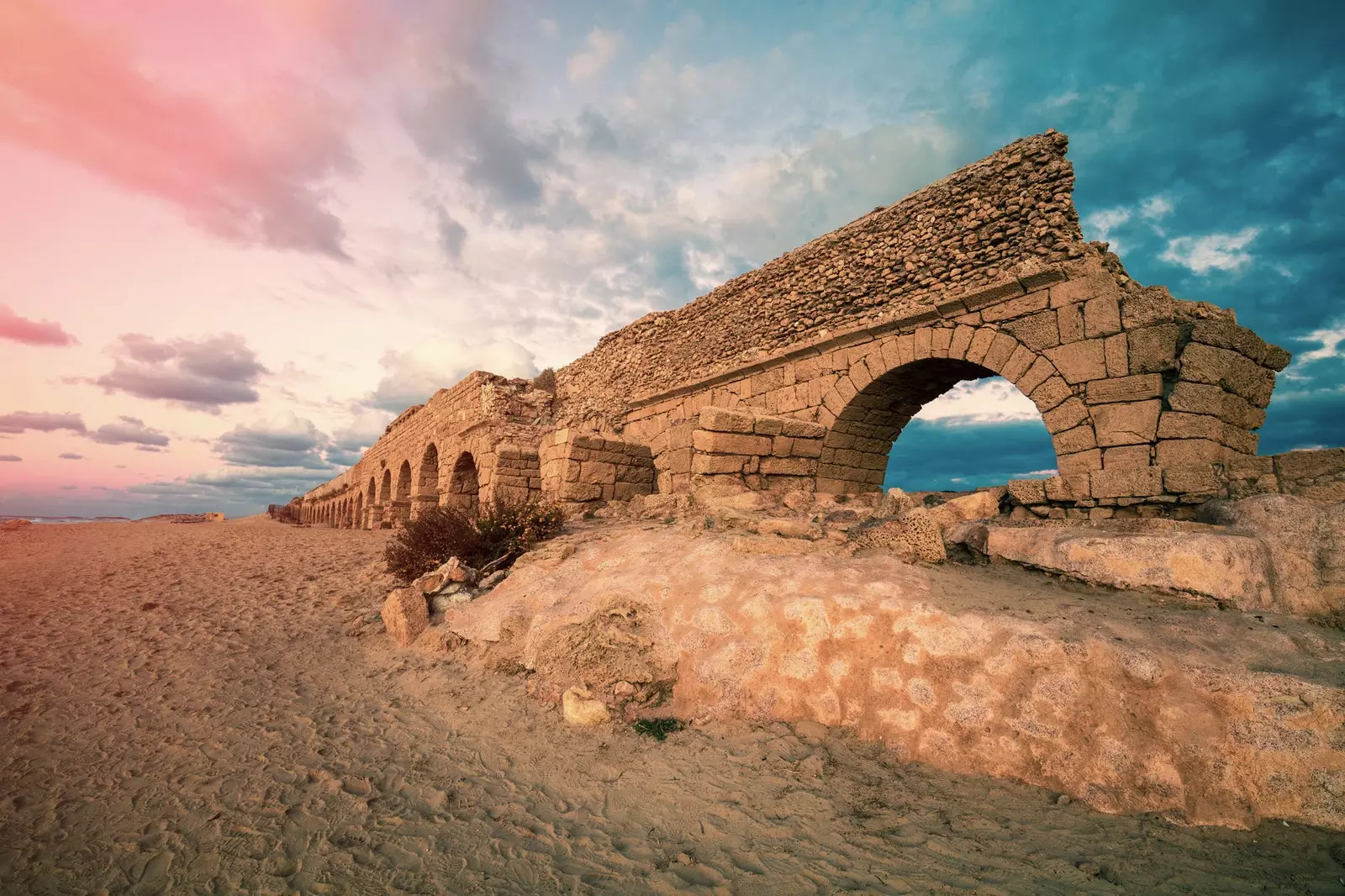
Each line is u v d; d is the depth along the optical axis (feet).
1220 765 10.11
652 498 37.35
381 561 37.40
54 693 19.19
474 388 65.16
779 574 17.49
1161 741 10.62
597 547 24.40
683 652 16.16
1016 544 17.84
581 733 14.90
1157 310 23.47
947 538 20.61
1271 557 14.35
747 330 43.24
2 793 13.12
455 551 29.27
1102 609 13.88
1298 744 9.87
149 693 19.17
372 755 14.61
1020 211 28.58
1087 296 25.36
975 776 11.69
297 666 21.65
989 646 12.98
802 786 11.89
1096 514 23.36
